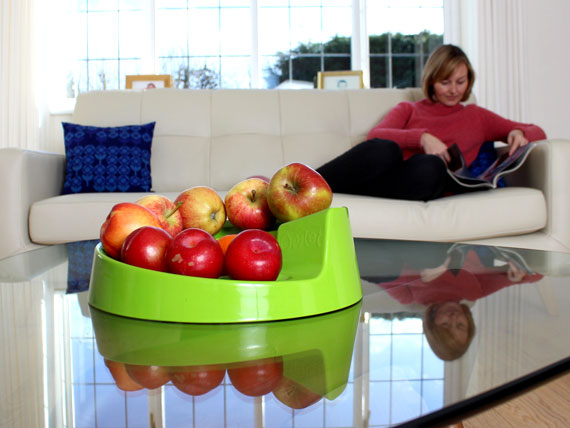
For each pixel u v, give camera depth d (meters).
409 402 0.26
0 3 3.64
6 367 0.33
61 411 0.26
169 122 2.18
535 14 3.71
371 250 0.86
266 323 0.46
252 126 2.18
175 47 4.02
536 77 3.74
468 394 0.27
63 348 0.37
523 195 1.53
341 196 1.56
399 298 0.52
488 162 2.07
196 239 0.51
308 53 4.05
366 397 0.27
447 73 2.05
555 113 3.74
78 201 1.54
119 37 3.98
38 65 3.68
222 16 4.02
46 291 0.59
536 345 0.35
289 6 4.02
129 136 2.03
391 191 1.57
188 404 0.26
